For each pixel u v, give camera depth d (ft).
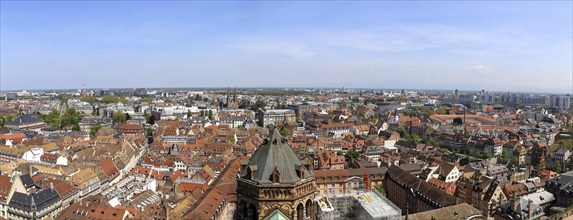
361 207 361.71
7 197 558.15
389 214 350.43
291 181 221.25
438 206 516.73
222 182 552.82
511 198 553.64
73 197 620.49
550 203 572.51
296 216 223.51
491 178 624.59
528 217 485.15
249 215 228.22
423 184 583.17
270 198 218.59
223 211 469.98
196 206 430.20
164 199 437.99
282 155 230.07
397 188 645.51
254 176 224.33
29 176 641.40
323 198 373.61
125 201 564.30
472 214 433.07
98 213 476.54
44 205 551.59
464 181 651.25
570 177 606.96
